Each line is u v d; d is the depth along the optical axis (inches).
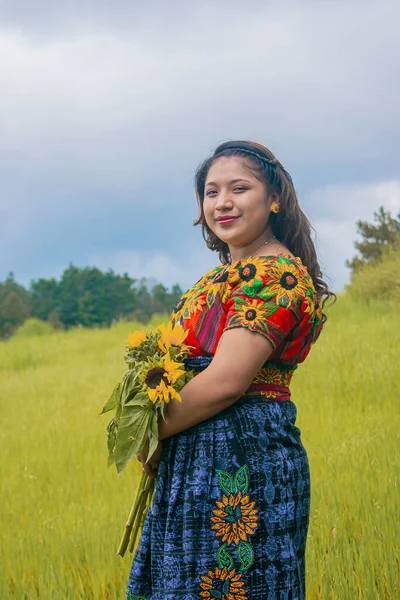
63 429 359.9
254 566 103.3
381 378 330.0
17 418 408.5
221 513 104.0
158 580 107.4
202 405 104.7
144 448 111.8
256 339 104.5
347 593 146.3
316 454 235.8
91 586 171.5
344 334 444.8
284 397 112.0
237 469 104.6
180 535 105.7
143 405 107.3
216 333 110.0
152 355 111.9
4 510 241.9
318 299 117.9
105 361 617.0
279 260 109.0
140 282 3577.8
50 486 267.9
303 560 110.8
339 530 173.9
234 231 115.4
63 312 3304.6
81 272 3331.7
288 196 117.8
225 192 115.9
